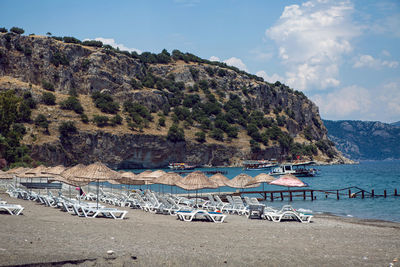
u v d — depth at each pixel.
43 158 114.38
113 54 178.00
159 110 180.00
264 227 17.97
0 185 43.31
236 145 177.38
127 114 159.12
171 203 23.12
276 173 107.56
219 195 39.09
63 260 8.98
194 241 12.89
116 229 14.59
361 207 34.59
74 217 17.98
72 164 126.88
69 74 156.88
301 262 10.38
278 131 199.75
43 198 24.88
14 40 147.00
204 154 166.38
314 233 16.53
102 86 163.75
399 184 74.25
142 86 182.00
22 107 122.25
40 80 149.00
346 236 15.96
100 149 134.75
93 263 9.08
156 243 12.07
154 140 149.38
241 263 9.94
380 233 17.31
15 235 11.83
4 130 81.94
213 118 193.50
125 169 144.38
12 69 143.12
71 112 139.00
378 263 10.62
